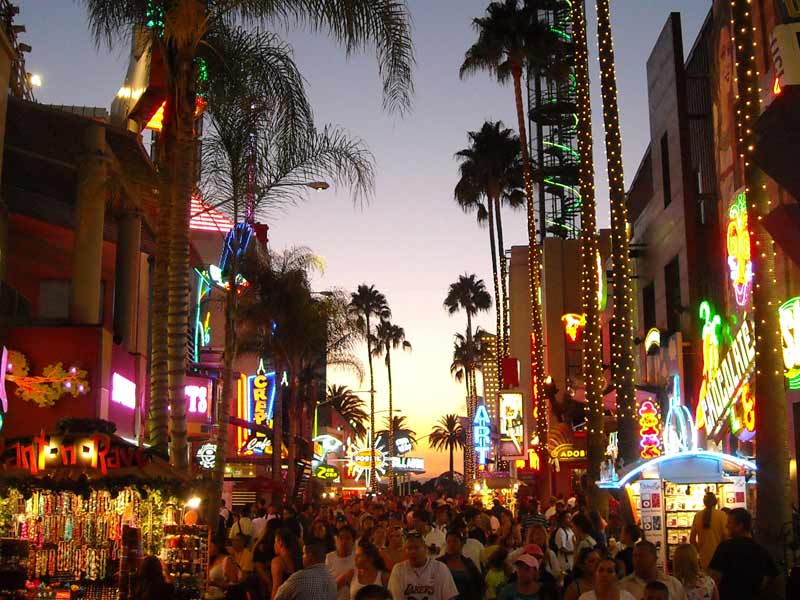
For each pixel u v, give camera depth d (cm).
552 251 5709
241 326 4078
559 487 4878
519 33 4366
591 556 1041
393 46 1777
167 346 1859
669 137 3378
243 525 2153
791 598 841
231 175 2161
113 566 1416
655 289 3566
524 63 4481
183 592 1373
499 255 6388
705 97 3325
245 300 4025
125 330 3241
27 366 2742
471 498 5338
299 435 5650
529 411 6488
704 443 2845
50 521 1432
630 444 2308
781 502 1382
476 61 4453
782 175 995
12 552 1292
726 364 2608
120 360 3044
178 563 1395
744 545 1098
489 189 6044
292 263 4128
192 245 4262
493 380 7988
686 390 3103
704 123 3297
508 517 1723
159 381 1836
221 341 5041
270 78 2069
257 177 2150
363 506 3123
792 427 2194
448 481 10794
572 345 5584
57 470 1394
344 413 13188
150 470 1434
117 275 3266
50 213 3344
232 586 1191
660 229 3506
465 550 1433
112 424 1512
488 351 8144
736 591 1081
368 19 1773
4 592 1238
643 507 1798
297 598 940
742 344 2464
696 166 3331
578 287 5662
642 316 3741
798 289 2223
